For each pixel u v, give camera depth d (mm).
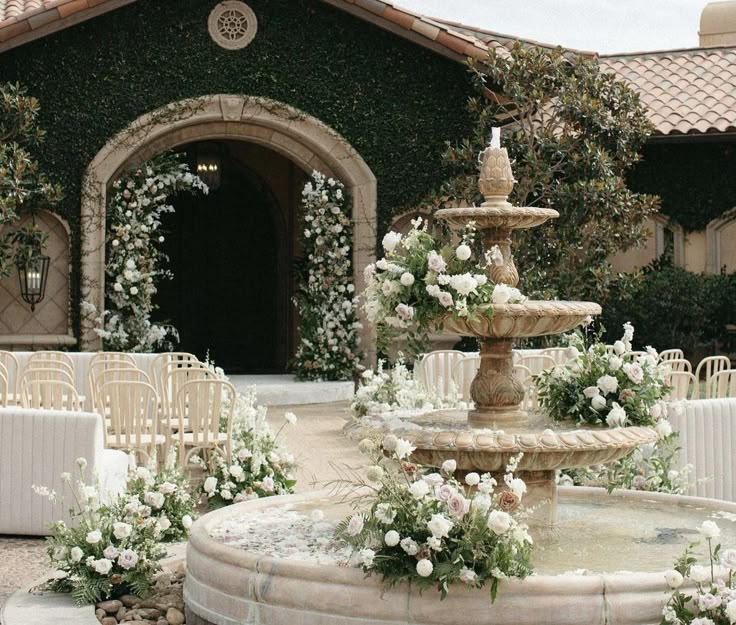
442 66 16094
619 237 15234
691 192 17984
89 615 5113
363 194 15977
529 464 5309
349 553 4906
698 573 4211
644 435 5559
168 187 15719
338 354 16016
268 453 8039
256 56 15602
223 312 19359
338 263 16016
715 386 9320
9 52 14883
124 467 7387
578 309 5562
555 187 14977
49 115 15016
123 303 15281
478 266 5676
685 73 19141
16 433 6988
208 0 15414
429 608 4359
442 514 4398
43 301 15062
